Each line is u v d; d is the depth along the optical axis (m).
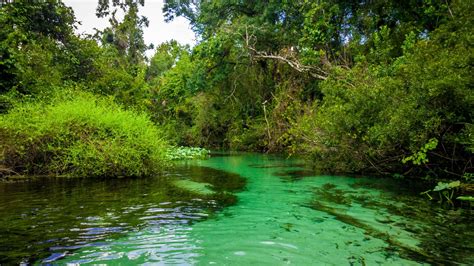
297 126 12.17
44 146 8.87
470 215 4.77
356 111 8.09
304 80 16.94
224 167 11.27
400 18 13.80
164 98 27.02
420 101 6.62
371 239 3.82
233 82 21.09
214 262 3.15
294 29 17.81
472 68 6.46
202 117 23.53
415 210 5.09
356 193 6.46
